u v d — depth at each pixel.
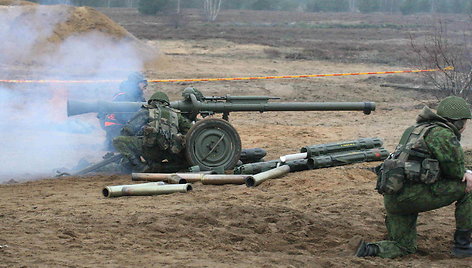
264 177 28.17
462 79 51.53
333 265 17.36
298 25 177.88
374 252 18.56
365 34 148.88
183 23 165.12
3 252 17.41
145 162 30.86
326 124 49.22
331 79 74.06
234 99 32.31
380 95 64.12
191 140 30.31
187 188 26.73
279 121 50.62
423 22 180.75
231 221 21.78
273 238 20.23
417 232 21.00
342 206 24.05
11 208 23.66
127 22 166.75
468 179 18.00
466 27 144.50
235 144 31.16
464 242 18.84
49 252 17.70
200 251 18.58
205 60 89.19
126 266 16.36
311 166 30.66
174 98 60.56
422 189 18.00
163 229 20.59
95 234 19.84
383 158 31.80
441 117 18.19
